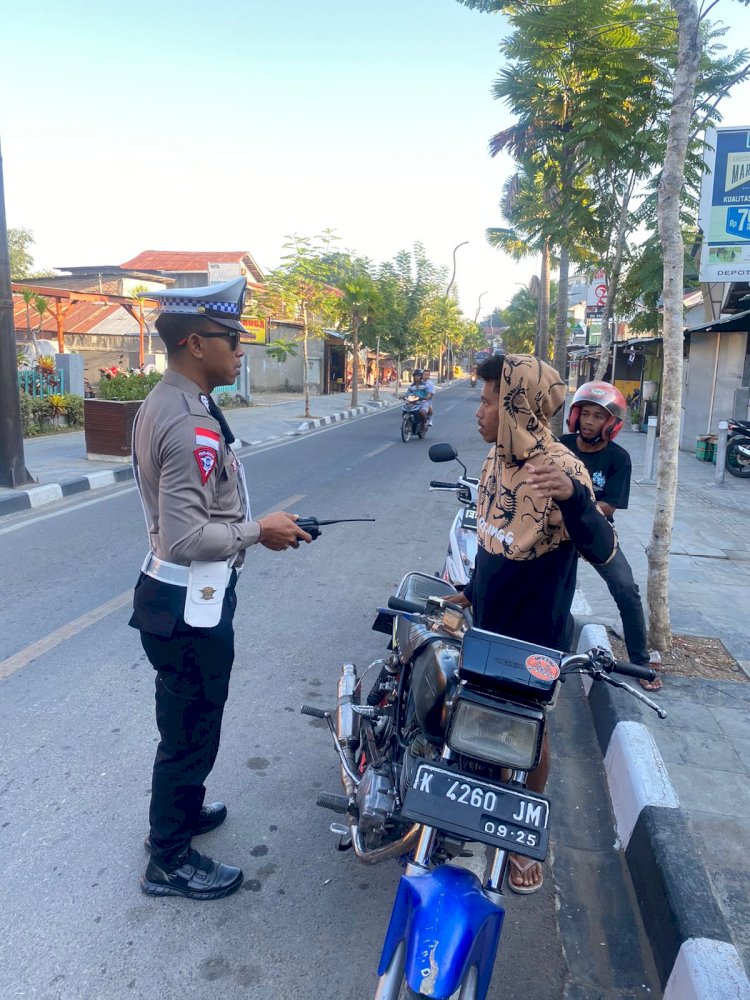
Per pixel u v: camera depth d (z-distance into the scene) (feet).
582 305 124.26
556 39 34.01
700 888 8.05
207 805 10.02
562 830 10.44
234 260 114.73
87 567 20.45
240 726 12.48
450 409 89.35
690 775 10.42
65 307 88.28
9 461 29.50
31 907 8.38
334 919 8.45
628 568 13.71
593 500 6.75
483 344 272.92
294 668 14.69
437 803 6.33
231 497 7.99
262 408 77.77
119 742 11.74
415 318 116.37
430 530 26.14
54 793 10.41
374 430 61.16
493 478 8.00
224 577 7.83
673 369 13.64
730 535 25.05
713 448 43.62
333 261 89.92
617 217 38.29
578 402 13.41
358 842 7.86
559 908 8.96
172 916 8.36
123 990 7.36
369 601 18.57
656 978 7.91
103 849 9.35
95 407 36.94
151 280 104.17
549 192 40.98
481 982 5.88
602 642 14.58
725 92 25.22
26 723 12.22
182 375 7.66
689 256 38.22
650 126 34.14
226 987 7.47
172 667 7.95
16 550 22.17
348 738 9.40
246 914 8.46
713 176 32.50
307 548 23.34
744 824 9.35
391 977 5.91
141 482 7.78
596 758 12.18
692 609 17.20
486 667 6.40
